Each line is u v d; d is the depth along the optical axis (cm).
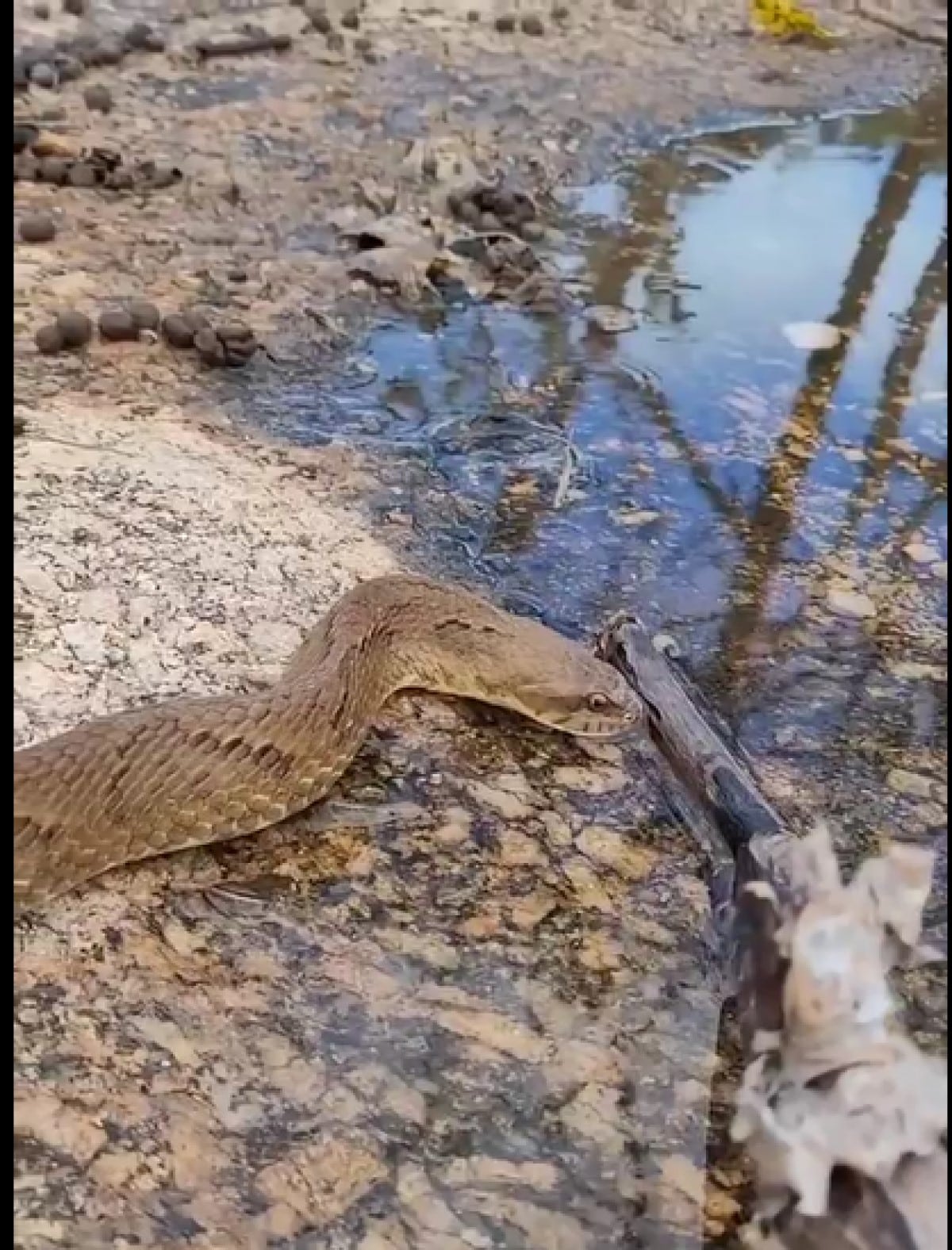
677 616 44
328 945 32
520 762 38
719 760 36
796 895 26
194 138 77
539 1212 26
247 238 67
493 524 48
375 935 32
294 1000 30
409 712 39
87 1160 26
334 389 56
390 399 56
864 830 35
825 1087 24
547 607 44
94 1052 28
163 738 32
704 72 92
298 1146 27
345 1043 29
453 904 33
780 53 96
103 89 80
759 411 56
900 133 84
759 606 45
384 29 96
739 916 29
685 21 100
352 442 52
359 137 79
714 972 31
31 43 84
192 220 68
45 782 31
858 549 48
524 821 36
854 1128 24
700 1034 30
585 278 66
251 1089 28
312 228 69
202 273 63
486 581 45
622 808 37
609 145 81
